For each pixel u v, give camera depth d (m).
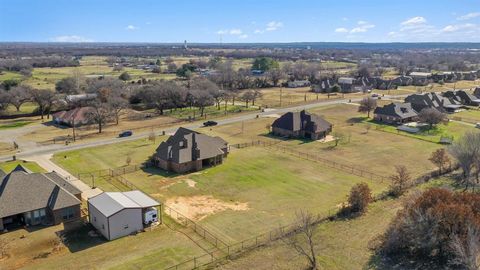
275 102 153.62
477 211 43.09
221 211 55.19
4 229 49.66
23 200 51.09
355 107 139.75
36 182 53.50
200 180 67.38
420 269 40.12
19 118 125.31
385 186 64.06
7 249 44.91
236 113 130.50
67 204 52.06
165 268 40.91
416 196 49.16
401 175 61.62
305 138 96.88
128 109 137.00
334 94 177.00
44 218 52.09
